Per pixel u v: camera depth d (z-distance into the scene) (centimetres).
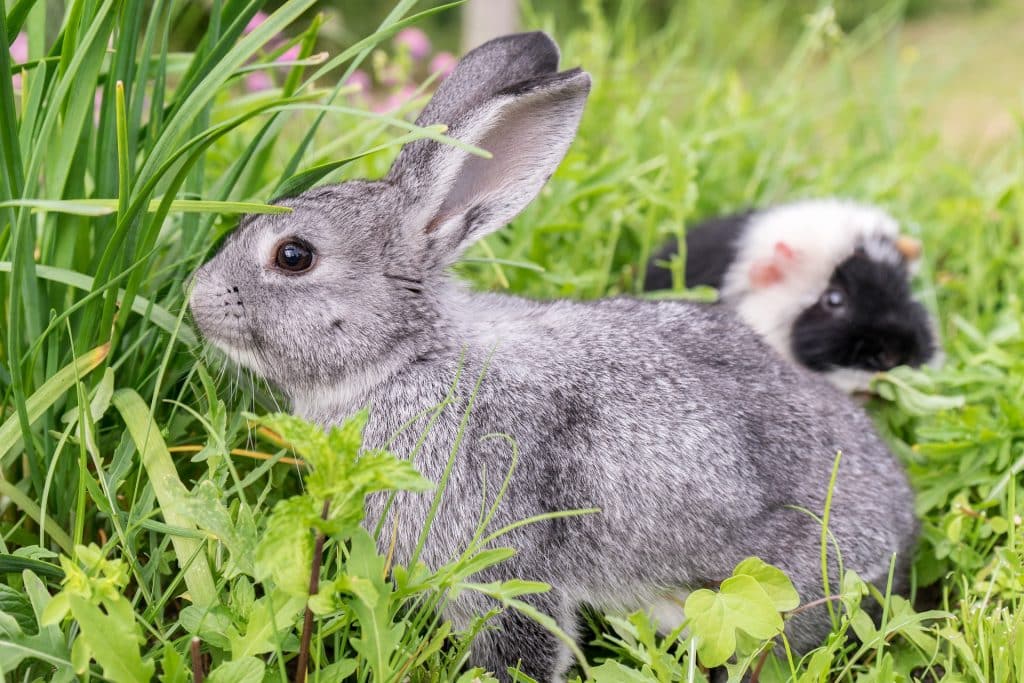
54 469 62
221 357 66
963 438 74
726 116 106
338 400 66
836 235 93
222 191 69
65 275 63
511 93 63
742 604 57
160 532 62
